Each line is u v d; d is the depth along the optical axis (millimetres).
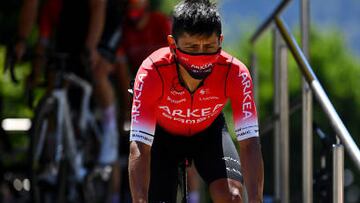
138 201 6480
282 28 9164
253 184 6676
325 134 8453
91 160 11406
